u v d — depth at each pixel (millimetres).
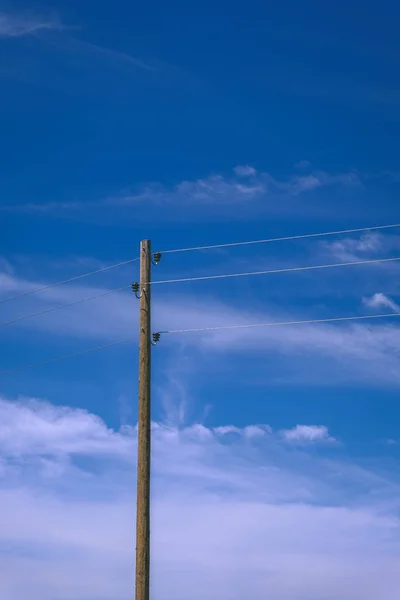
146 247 30516
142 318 29938
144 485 28594
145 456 28781
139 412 29234
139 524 28312
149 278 30312
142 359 29625
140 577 27906
